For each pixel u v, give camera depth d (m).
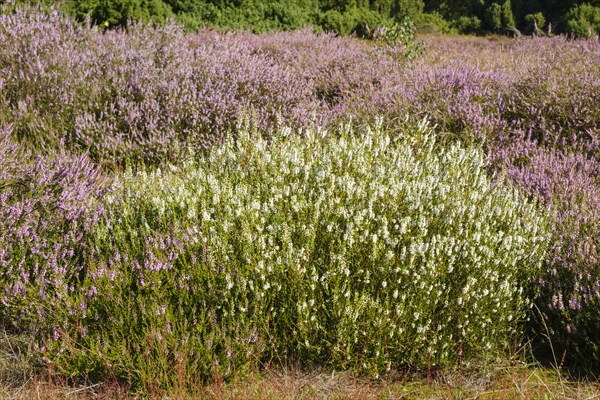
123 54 6.96
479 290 3.17
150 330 3.02
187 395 2.77
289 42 10.93
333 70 9.02
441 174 3.83
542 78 6.42
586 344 3.23
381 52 9.78
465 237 3.32
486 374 3.21
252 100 6.31
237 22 13.00
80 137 5.65
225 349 2.97
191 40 9.50
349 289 2.99
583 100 5.87
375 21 15.88
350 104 6.91
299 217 3.32
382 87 7.37
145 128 5.84
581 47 9.54
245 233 3.16
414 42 10.73
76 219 3.75
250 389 2.93
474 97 6.43
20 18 7.12
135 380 2.96
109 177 5.27
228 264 3.13
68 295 3.37
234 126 5.91
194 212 3.32
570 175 4.58
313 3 17.48
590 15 18.61
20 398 2.82
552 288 3.53
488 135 5.70
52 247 3.56
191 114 5.90
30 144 5.44
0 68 6.33
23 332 3.30
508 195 3.80
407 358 3.21
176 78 6.45
